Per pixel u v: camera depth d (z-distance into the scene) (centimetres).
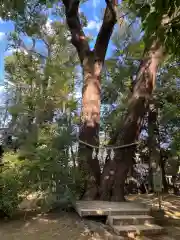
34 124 848
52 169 675
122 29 916
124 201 712
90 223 563
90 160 739
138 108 765
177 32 262
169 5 247
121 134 765
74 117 855
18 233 525
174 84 1072
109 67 1009
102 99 1060
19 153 698
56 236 507
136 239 512
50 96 929
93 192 720
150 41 281
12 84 1184
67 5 835
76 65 1009
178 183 1215
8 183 621
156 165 1117
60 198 673
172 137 1178
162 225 626
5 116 1077
